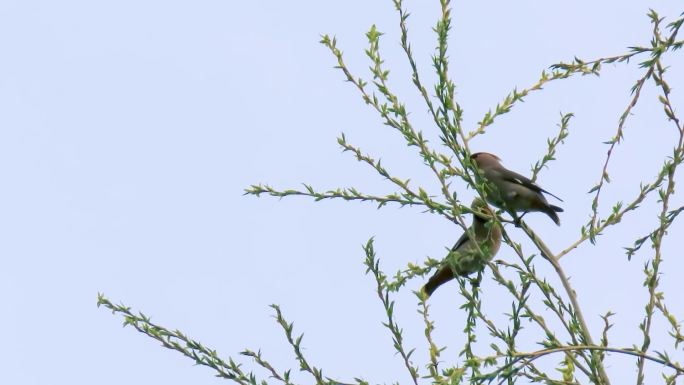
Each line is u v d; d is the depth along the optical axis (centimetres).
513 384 907
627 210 1075
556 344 883
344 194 1096
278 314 1001
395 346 985
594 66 1093
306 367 995
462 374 817
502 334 951
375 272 1015
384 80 1089
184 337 1014
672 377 922
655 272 1004
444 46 1035
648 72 1050
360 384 983
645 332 960
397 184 1073
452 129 1034
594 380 905
